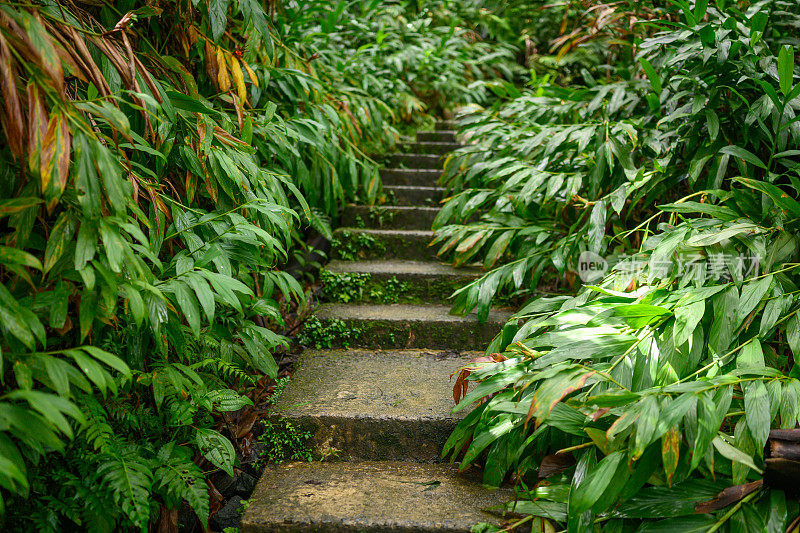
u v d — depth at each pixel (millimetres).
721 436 1338
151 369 1630
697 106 2053
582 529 1296
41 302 1182
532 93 3605
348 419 1782
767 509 1228
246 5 1854
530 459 1569
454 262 2789
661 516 1285
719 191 1795
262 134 2074
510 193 2578
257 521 1429
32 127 1070
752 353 1493
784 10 2340
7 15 1088
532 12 5629
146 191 1635
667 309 1586
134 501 1271
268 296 1885
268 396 1957
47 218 1397
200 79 2080
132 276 1296
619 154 2217
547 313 1936
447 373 2143
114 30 1401
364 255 3049
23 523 1255
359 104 3238
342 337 2408
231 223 1730
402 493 1564
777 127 1880
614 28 2949
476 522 1419
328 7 3934
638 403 1297
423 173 3590
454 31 5062
